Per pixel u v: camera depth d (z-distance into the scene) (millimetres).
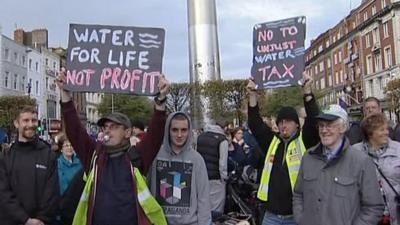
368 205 3605
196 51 16781
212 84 23250
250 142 7320
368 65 55781
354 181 3619
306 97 4664
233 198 7141
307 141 4566
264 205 4844
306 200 3771
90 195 3723
